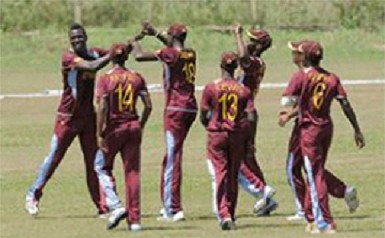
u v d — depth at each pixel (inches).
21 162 2358.5
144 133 2746.1
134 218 1569.9
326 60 4574.3
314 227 1533.0
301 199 1648.6
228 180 1560.0
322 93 1491.1
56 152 1736.0
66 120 1724.9
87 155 1729.8
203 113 1551.4
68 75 1708.9
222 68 1557.6
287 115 1509.6
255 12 5226.4
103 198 1708.9
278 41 4894.2
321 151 1505.9
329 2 5290.4
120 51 1556.3
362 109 3193.9
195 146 2541.8
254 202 1856.5
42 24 5098.4
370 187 1974.7
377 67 4367.6
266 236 1510.8
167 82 1694.1
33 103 3430.1
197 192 1964.8
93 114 1731.1
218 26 5152.6
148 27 1679.4
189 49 1695.4
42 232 1584.6
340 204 1802.4
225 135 1539.1
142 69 4288.9
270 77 4015.8
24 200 1902.1
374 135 2667.3
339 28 5152.6
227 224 1560.0
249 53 1708.9
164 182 1690.5
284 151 2447.1
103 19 5221.5
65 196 1940.2
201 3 5280.5
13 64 4493.1
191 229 1590.8
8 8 5132.9
